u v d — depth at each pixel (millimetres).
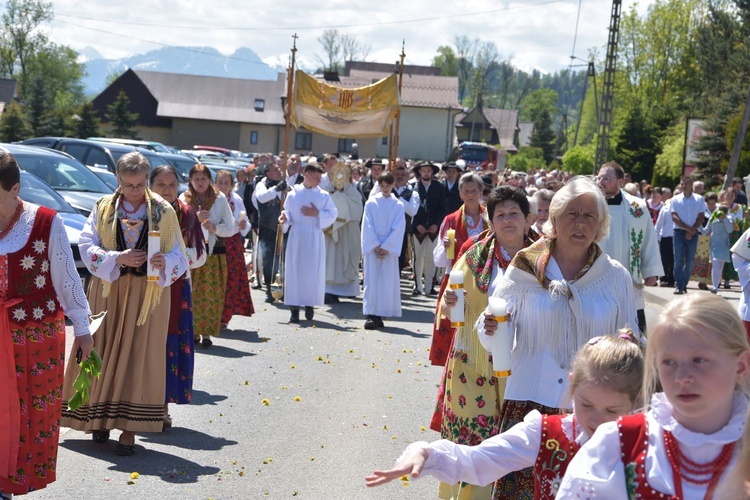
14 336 5031
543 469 3252
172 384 6949
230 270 11453
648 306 16641
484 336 4605
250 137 80938
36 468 5141
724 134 39219
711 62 55281
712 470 2387
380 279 12672
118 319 6598
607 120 48219
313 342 11242
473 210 7938
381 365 10055
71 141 19797
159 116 80500
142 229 6598
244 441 6988
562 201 4500
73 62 97250
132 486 5840
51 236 5145
